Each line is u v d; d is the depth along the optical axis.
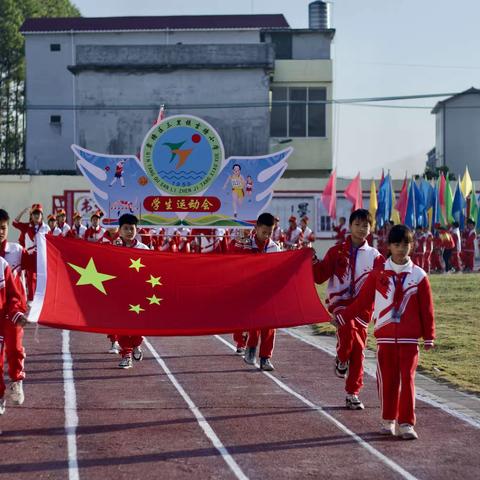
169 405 10.41
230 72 44.81
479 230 36.38
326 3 51.41
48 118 52.34
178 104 44.78
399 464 7.89
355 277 10.34
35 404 10.42
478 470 7.71
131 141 44.72
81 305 10.13
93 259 10.33
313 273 10.68
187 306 10.50
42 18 52.31
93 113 44.75
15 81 62.44
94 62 44.41
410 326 8.80
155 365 13.32
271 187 18.77
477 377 12.11
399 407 8.82
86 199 37.62
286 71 46.72
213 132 18.73
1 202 37.66
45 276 10.04
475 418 9.70
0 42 60.91
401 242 8.76
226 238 18.59
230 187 18.77
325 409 10.20
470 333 16.17
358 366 10.20
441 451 8.33
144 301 10.38
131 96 44.66
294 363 13.61
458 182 34.78
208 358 14.03
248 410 10.14
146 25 51.12
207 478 7.47
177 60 44.47
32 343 15.55
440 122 55.44
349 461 7.98
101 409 10.17
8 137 62.66
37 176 37.59
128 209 18.84
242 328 10.52
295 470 7.70
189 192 18.78
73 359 13.82
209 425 9.39
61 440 8.74
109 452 8.30
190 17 51.69
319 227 37.91
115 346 14.55
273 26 50.66
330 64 46.78
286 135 46.94
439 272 33.75
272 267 10.77
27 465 7.86
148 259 10.49
